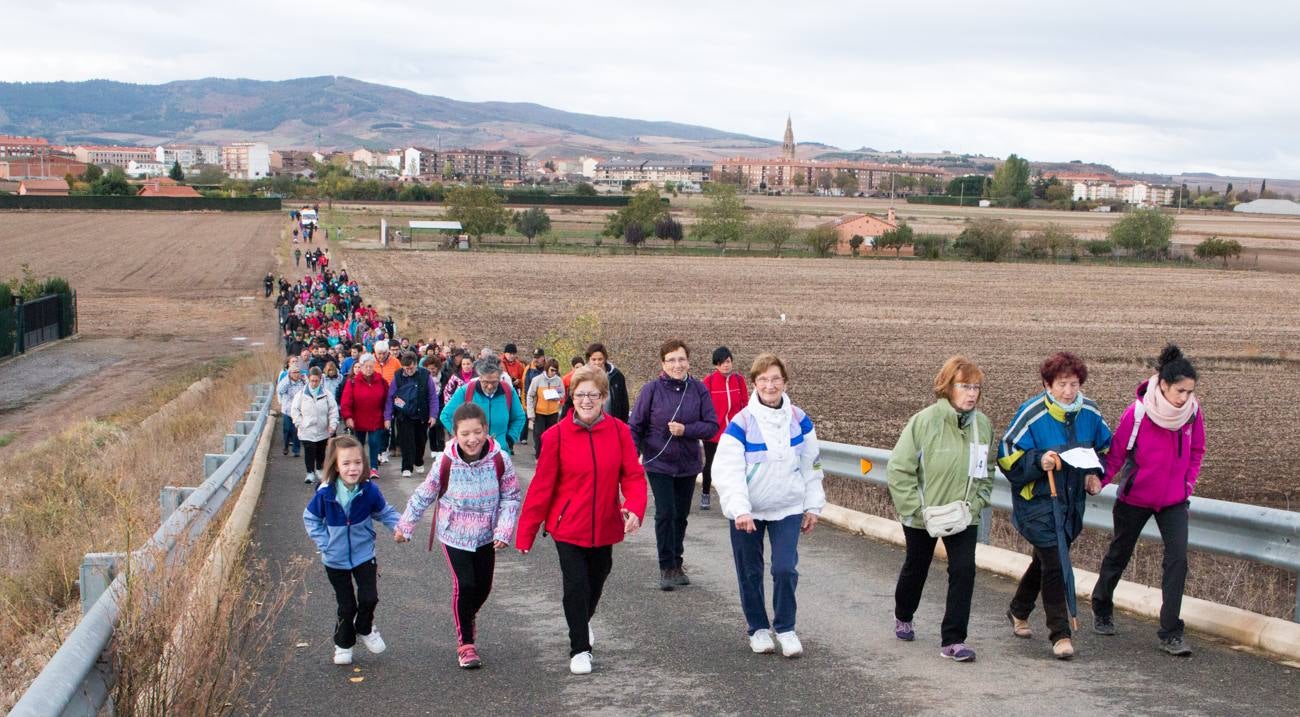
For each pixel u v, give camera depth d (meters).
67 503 12.67
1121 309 62.25
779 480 7.14
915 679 6.65
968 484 6.99
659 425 9.24
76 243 97.81
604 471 6.96
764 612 7.30
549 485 7.03
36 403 30.33
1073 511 7.00
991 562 9.59
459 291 66.94
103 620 5.35
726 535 11.79
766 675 6.81
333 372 18.00
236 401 24.89
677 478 9.38
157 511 12.27
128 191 181.00
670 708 6.24
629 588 9.35
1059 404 6.95
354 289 51.03
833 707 6.18
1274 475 19.73
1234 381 34.44
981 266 98.44
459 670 7.06
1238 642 7.27
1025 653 7.16
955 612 7.02
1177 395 6.79
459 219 114.38
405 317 50.69
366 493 7.15
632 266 90.94
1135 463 7.02
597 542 7.00
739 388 13.05
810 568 9.89
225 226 123.69
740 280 79.62
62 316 46.00
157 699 5.32
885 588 9.12
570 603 6.98
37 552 10.48
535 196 187.75
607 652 7.43
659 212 124.94
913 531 7.25
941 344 44.94
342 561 7.12
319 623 8.21
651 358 38.06
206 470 12.80
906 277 84.88
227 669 6.30
